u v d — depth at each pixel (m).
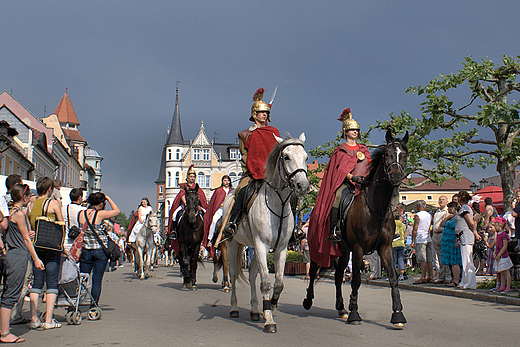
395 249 13.73
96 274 7.34
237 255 7.58
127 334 5.91
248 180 7.16
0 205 7.18
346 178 7.48
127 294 10.74
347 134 7.89
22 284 5.70
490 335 5.85
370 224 6.68
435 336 5.80
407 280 13.38
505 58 13.46
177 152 84.06
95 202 7.55
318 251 7.41
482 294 9.50
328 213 7.33
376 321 6.93
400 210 14.02
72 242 7.70
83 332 6.09
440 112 13.65
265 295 6.25
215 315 7.56
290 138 6.30
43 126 44.75
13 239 5.81
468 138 15.09
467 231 10.54
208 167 82.81
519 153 13.84
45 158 40.47
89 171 80.75
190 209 11.98
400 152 6.44
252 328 6.35
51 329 6.34
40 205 6.52
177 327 6.40
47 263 6.49
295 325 6.59
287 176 6.09
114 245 7.49
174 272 19.95
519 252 10.45
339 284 7.47
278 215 6.42
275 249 6.60
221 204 11.44
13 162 28.47
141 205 16.33
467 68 13.30
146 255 16.33
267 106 7.73
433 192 70.81
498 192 17.66
